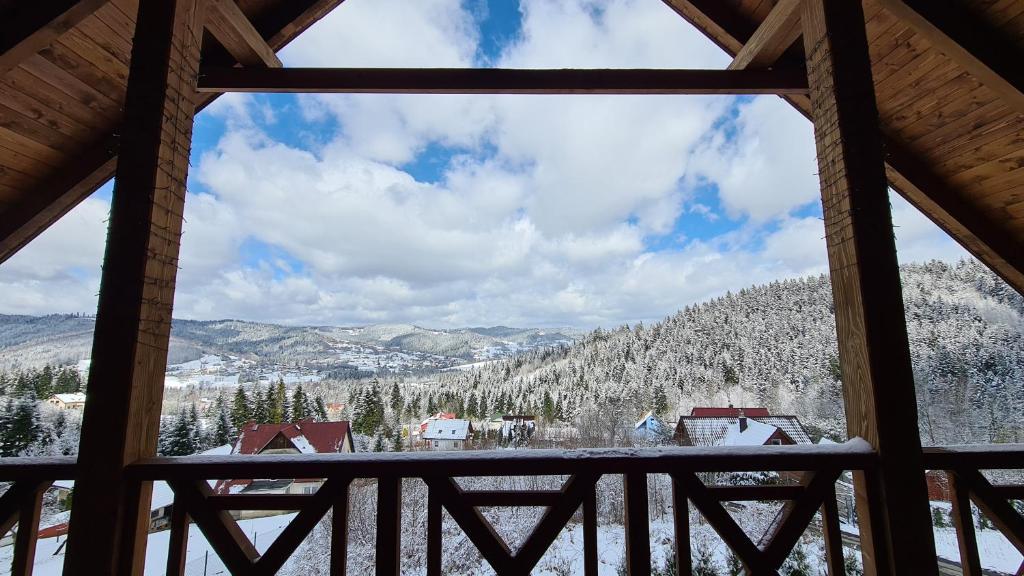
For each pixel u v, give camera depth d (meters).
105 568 1.33
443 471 1.44
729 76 2.13
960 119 2.37
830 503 1.45
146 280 1.46
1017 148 2.31
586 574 1.38
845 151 1.56
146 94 1.54
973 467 1.48
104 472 1.37
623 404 28.47
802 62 2.26
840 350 1.59
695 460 1.44
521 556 1.40
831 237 1.63
